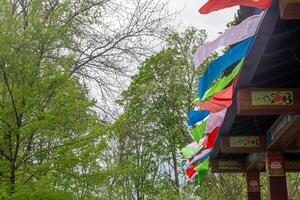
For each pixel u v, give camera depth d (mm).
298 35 7027
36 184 10000
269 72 8320
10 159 10266
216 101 8664
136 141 26281
